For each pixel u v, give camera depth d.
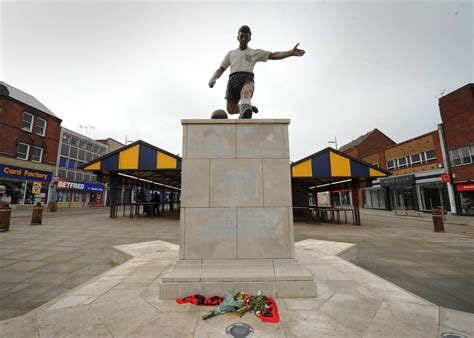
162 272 4.22
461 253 7.04
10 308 3.42
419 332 2.31
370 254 6.93
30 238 8.66
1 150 21.81
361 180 16.00
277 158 3.59
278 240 3.39
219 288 3.10
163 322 2.49
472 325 2.45
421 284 4.49
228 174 3.52
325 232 11.08
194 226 3.39
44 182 26.33
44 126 26.67
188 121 3.61
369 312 2.72
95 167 14.20
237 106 4.53
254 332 2.30
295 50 4.17
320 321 2.52
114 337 2.21
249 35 4.22
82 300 3.03
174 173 16.39
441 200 22.11
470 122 19.67
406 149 26.58
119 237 8.93
